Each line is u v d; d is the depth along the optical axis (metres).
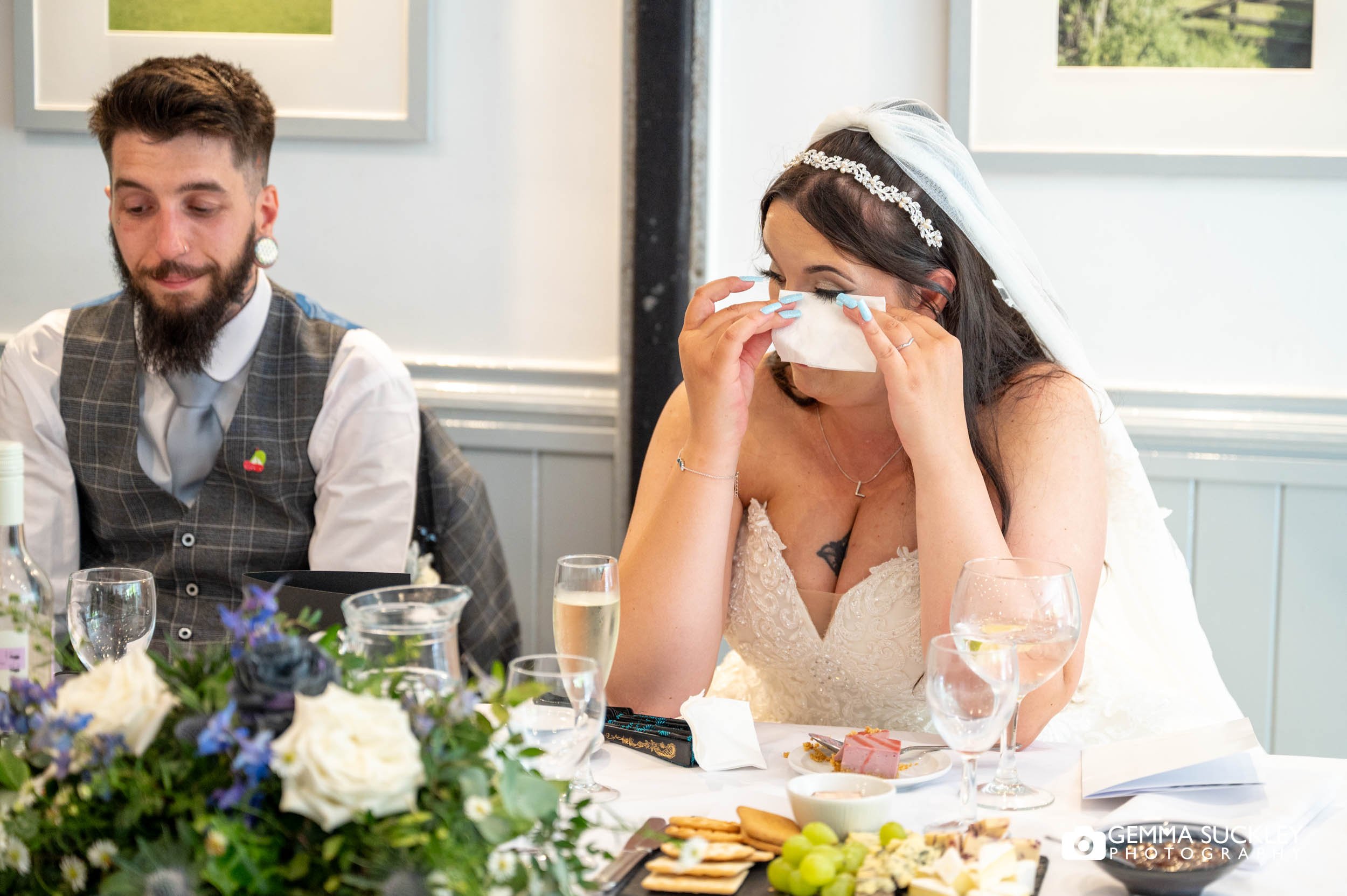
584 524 2.88
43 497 2.12
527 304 2.85
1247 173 2.49
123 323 2.15
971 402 1.57
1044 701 1.37
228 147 2.01
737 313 1.55
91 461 2.12
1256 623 2.57
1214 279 2.54
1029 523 1.50
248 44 2.85
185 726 0.75
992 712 0.99
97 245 2.97
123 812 0.76
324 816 0.71
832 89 2.67
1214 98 2.50
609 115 2.76
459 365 2.87
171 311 2.02
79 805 0.77
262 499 2.15
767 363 1.85
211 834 0.71
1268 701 2.58
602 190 2.79
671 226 2.66
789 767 1.25
